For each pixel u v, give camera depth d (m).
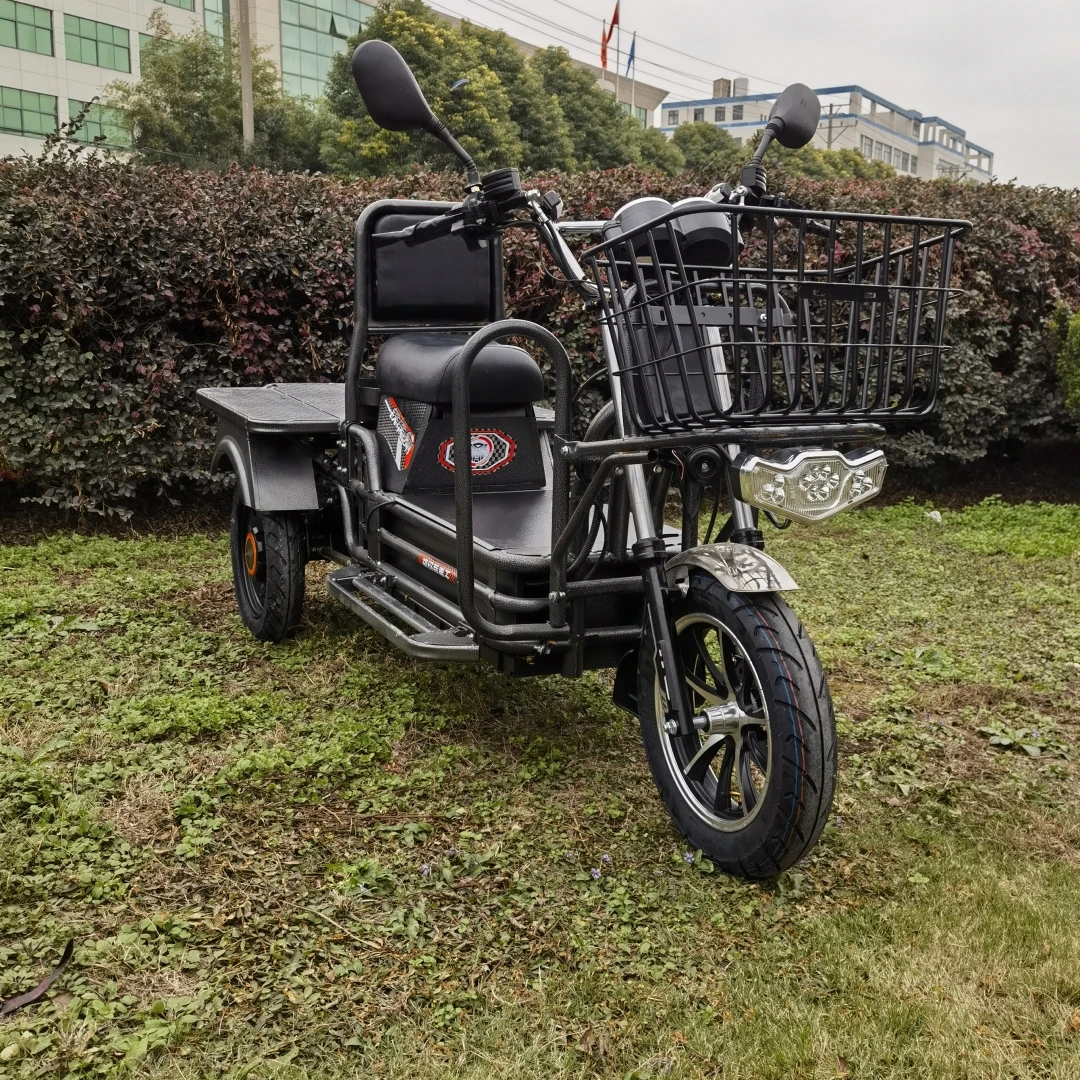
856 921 2.48
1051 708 3.94
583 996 2.21
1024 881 2.67
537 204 2.99
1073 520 7.18
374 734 3.46
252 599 4.55
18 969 2.22
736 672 2.77
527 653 3.01
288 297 6.58
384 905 2.51
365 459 3.87
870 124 122.75
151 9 50.81
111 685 3.83
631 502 2.79
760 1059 2.03
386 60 2.94
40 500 6.13
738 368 2.46
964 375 7.52
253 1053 2.02
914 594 5.43
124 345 6.20
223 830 2.83
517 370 3.64
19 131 46.28
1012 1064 2.02
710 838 2.69
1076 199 8.61
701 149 49.78
